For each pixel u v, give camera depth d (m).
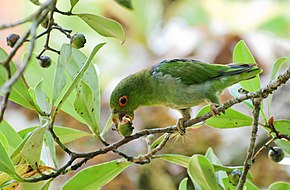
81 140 13.62
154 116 13.98
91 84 7.35
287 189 7.41
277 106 13.61
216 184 6.87
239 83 8.23
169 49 16.92
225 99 13.86
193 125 7.96
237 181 7.11
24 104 6.68
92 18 6.43
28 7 15.39
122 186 13.28
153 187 13.43
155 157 7.28
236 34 16.30
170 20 17.45
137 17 17.12
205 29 16.86
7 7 15.26
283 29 16.09
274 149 7.28
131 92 9.00
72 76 7.33
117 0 6.25
